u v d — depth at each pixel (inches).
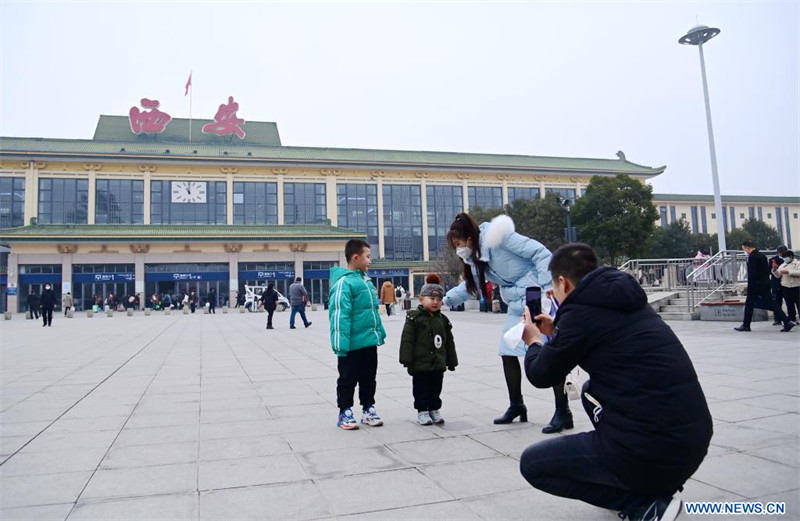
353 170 2447.1
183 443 177.5
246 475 144.9
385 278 2367.1
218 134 2493.8
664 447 87.0
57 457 162.7
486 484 135.7
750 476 135.7
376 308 206.2
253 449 169.6
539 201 1850.4
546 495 128.0
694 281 693.9
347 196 2444.6
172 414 222.1
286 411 226.8
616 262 1802.4
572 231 816.9
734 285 705.0
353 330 197.5
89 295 1830.7
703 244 2470.5
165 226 1980.8
